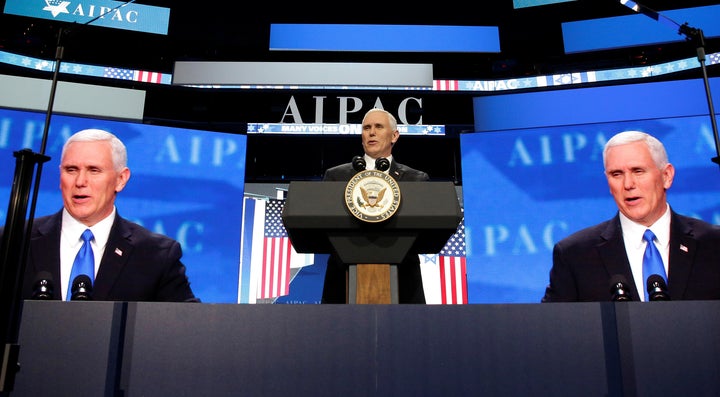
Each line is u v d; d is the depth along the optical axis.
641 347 1.29
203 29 6.55
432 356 1.30
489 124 5.38
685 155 4.82
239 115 6.53
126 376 1.28
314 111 6.47
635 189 3.81
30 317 1.29
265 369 1.29
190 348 1.30
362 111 6.48
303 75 5.55
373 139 3.50
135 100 5.21
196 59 6.68
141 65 6.58
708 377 1.26
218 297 5.07
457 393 1.28
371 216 1.55
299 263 5.55
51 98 1.70
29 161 1.42
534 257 5.00
